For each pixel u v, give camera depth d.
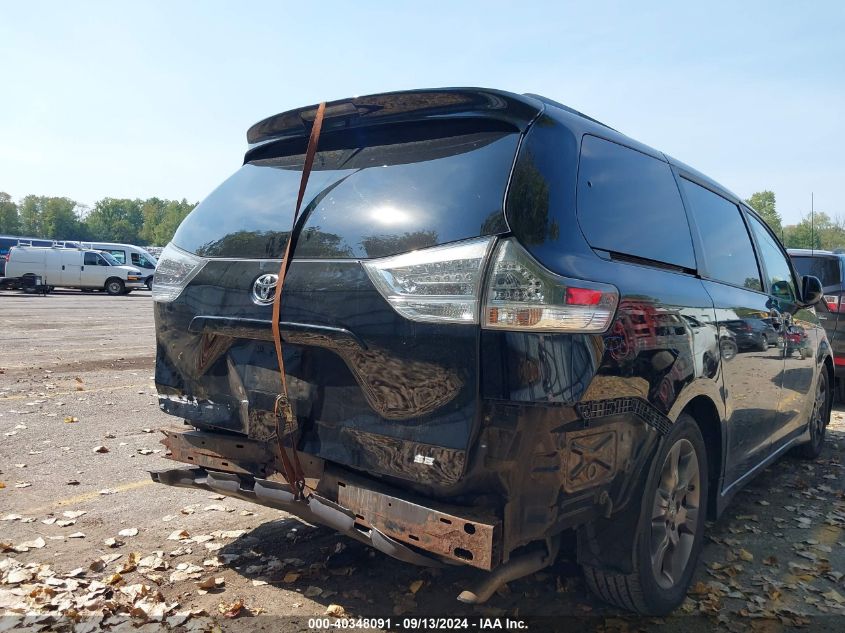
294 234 2.89
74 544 3.88
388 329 2.56
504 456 2.39
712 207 4.16
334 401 2.74
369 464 2.63
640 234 3.16
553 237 2.57
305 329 2.74
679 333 3.13
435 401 2.47
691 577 3.46
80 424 6.58
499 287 2.41
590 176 2.90
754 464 4.53
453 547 2.40
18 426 6.37
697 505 3.48
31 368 9.72
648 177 3.43
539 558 2.64
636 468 2.86
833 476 5.68
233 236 3.14
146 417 6.97
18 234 160.62
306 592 3.38
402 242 2.59
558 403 2.42
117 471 5.23
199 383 3.22
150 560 3.67
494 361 2.39
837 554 4.08
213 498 4.70
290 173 3.20
